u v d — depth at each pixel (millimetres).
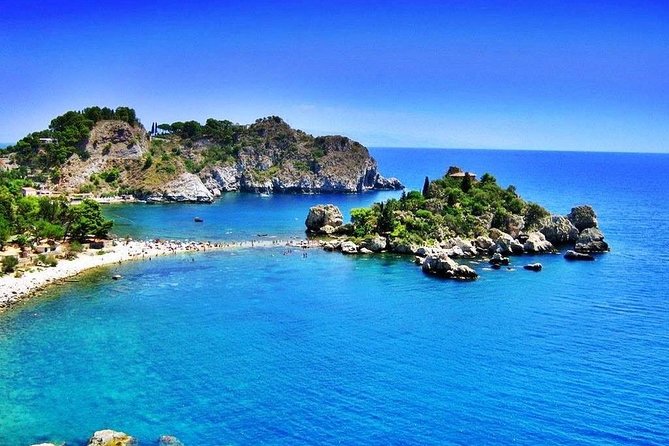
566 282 140875
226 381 82625
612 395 79438
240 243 190000
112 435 65250
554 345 97500
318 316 112375
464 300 124500
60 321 105812
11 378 81500
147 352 92438
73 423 69750
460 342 98812
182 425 70125
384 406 76062
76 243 164500
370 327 106250
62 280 133875
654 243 198875
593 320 110812
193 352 92938
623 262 166125
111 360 88875
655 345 97500
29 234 164000
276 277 143750
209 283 136125
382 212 197750
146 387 80062
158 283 134750
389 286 135875
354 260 166500
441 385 82188
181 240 193000
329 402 77000
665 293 130625
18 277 130375
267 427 70312
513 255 177000
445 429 70625
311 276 145500
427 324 108188
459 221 194750
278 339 99500
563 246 194125
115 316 109500
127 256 161750
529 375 85625
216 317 110562
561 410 75312
